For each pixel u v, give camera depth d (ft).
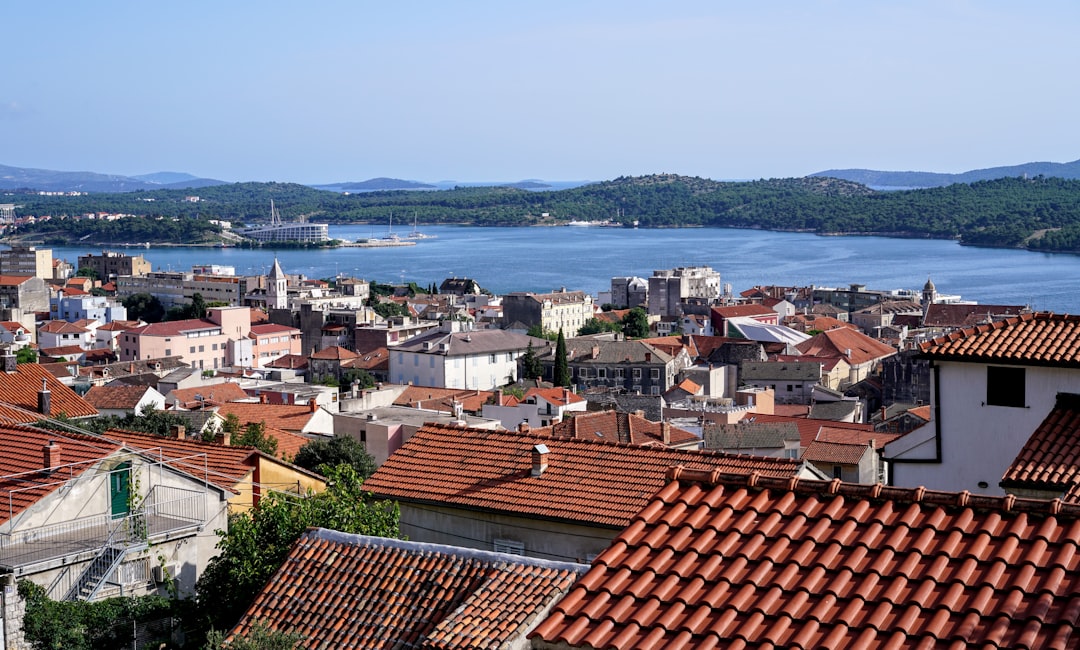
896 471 120.78
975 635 56.80
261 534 124.98
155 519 163.94
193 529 166.09
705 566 64.69
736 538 66.39
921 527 64.49
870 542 64.03
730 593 62.54
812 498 68.54
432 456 156.66
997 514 64.34
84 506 157.58
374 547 102.12
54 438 167.32
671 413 492.95
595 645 61.16
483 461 152.46
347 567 100.78
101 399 499.92
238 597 119.03
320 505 128.67
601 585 65.57
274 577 102.32
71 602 137.39
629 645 60.64
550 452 152.05
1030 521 63.62
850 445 321.32
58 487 154.71
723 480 71.51
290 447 300.61
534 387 635.25
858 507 66.80
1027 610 57.57
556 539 137.49
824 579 62.23
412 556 99.45
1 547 148.66
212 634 96.63
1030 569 59.88
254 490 187.01
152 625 130.62
